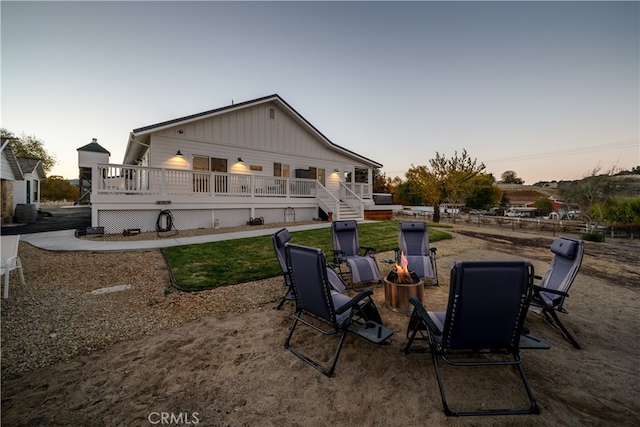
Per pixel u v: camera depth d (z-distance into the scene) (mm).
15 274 4965
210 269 5242
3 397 1984
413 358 2566
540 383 2199
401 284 3662
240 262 5742
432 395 2057
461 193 18906
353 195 14773
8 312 3479
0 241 4031
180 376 2273
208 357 2562
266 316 3502
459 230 13453
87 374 2285
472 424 1767
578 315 3605
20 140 31094
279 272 5141
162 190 9703
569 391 2098
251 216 12023
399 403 1966
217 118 12641
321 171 17172
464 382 2213
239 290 4352
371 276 4617
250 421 1800
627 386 2164
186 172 10500
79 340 2846
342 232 5609
